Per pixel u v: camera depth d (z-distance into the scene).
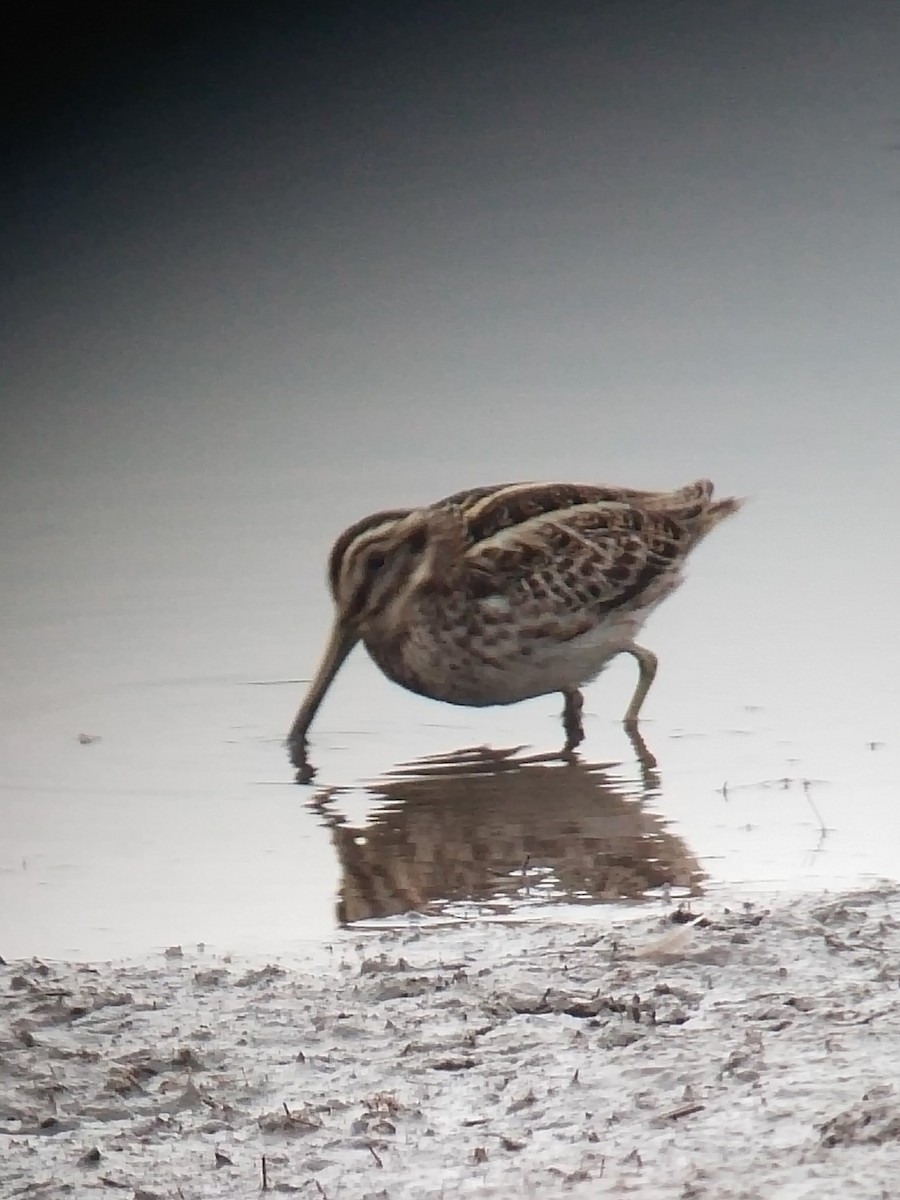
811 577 20.95
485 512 17.45
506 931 11.95
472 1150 8.51
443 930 12.12
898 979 10.32
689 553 18.25
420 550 17.36
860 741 16.52
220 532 22.86
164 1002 10.77
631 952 11.09
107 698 18.55
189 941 12.34
